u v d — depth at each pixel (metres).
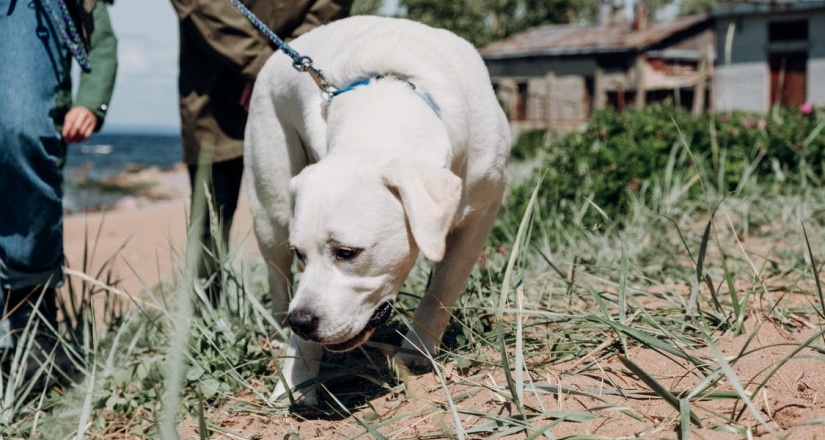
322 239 2.42
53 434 2.77
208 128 4.07
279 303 3.54
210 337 3.18
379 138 2.62
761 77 22.19
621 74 24.92
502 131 3.01
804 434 2.00
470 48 3.13
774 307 2.95
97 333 3.46
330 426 2.58
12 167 3.14
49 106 3.22
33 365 3.29
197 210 1.75
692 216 5.77
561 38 27.64
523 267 3.44
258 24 3.09
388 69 2.87
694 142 7.11
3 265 3.24
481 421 2.34
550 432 2.15
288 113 3.29
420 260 4.24
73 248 10.57
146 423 2.95
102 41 3.54
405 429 2.39
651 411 2.25
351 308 2.46
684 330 2.92
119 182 31.62
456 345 3.12
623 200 6.15
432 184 2.38
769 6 21.52
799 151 6.57
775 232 4.93
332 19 3.96
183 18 3.80
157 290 4.00
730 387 2.34
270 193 3.41
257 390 3.04
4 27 3.18
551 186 6.39
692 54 24.80
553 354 2.82
